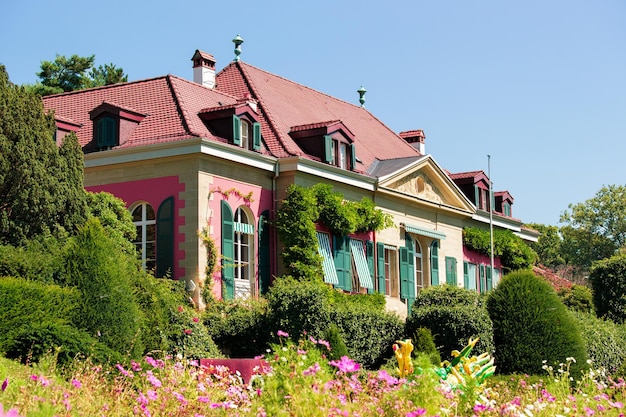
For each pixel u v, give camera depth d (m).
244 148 29.62
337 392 12.27
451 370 18.31
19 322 17.72
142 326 20.30
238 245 29.55
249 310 26.36
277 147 31.52
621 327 32.31
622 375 24.50
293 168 30.70
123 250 25.17
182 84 31.64
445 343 25.69
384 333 27.20
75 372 14.14
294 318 25.09
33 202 22.28
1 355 16.06
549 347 24.47
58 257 20.34
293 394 11.38
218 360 18.81
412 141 47.34
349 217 32.50
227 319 26.19
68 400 11.09
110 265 19.81
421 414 10.81
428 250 39.91
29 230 22.38
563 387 16.77
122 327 19.36
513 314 25.06
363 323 26.36
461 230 42.94
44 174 22.70
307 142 32.84
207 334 24.00
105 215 25.80
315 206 31.20
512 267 47.66
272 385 11.63
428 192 39.75
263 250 30.27
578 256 81.38
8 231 22.05
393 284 37.09
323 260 31.08
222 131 29.50
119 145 28.89
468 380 13.31
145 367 16.58
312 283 27.06
